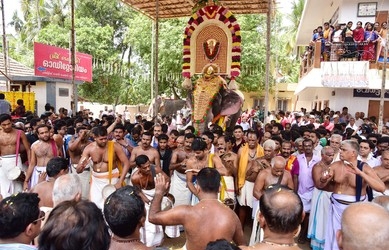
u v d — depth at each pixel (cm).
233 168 534
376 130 1033
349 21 1400
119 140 611
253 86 2352
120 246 229
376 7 1394
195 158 492
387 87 1170
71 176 307
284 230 210
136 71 2619
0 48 2578
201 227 281
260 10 1261
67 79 1473
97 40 2412
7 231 204
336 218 422
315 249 498
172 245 529
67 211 180
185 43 1025
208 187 291
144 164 430
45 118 817
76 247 172
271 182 445
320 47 1322
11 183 556
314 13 1934
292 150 603
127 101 2828
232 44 987
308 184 532
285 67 3158
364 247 161
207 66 998
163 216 287
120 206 224
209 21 1002
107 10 2720
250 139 545
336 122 1059
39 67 1303
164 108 1848
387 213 169
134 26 2323
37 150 536
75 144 568
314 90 1969
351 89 1353
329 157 470
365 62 1201
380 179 434
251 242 423
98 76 2489
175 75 2209
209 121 951
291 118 1407
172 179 564
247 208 573
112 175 497
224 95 983
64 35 2281
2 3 1259
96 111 2630
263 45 2270
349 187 419
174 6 1210
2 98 965
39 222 224
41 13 2819
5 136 550
